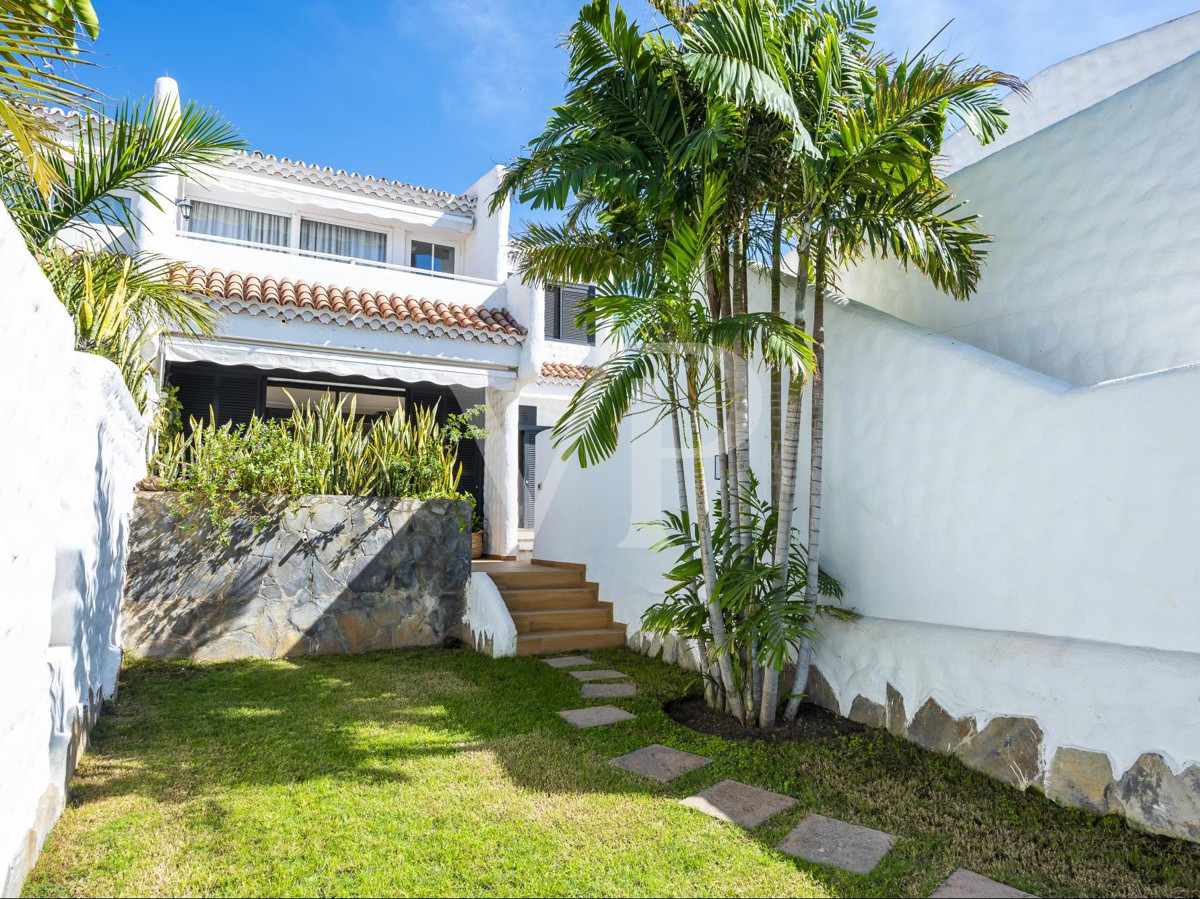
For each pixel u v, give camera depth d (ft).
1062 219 21.74
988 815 14.34
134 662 24.75
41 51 11.49
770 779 16.33
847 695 20.66
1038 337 22.24
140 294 25.22
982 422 17.89
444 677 25.31
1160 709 13.24
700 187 19.20
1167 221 19.02
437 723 19.95
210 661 26.25
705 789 15.75
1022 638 16.11
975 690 16.71
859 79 19.43
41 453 12.12
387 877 11.60
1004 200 23.63
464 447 47.96
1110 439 14.94
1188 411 13.66
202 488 26.86
